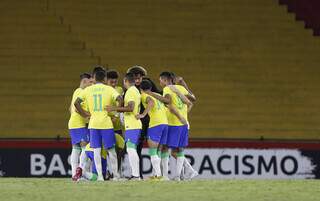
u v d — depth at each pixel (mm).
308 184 42812
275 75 84938
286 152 71500
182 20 87812
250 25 88875
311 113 82250
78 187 39188
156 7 88188
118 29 85750
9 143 68438
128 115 47719
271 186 40906
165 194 35375
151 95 48531
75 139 48969
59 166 68688
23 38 83188
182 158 51188
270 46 87562
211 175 70250
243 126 79938
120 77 81562
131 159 47812
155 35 86062
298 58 87250
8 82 79625
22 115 77250
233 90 82812
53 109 77875
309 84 84938
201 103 80938
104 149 48406
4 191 36812
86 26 85312
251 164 70875
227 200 33219
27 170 68500
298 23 90000
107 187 39188
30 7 85625
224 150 70562
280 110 81875
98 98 47062
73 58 82438
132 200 32750
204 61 84750
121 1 87875
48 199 33094
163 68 83188
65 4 86500
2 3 85375
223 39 87125
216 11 89188
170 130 50219
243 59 85875
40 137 74812
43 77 80375
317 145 72062
